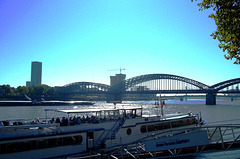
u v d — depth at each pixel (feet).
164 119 113.19
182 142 73.97
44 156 79.97
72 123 90.43
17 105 615.98
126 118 100.73
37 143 79.05
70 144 85.81
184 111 431.43
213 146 95.40
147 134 104.37
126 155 89.61
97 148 92.32
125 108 105.60
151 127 106.22
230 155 110.73
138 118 103.09
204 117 303.27
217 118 287.89
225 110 467.93
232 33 69.15
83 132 88.99
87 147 90.79
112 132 97.09
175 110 463.42
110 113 101.86
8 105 608.60
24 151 76.43
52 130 83.56
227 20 70.18
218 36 75.46
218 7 70.90
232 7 67.21
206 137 75.05
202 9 74.33
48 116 297.53
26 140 77.00
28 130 78.74
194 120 125.08
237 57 73.00
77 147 87.20
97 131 93.86
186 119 120.06
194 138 74.18
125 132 98.53
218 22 73.51
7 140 73.36
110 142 93.91
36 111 406.41
